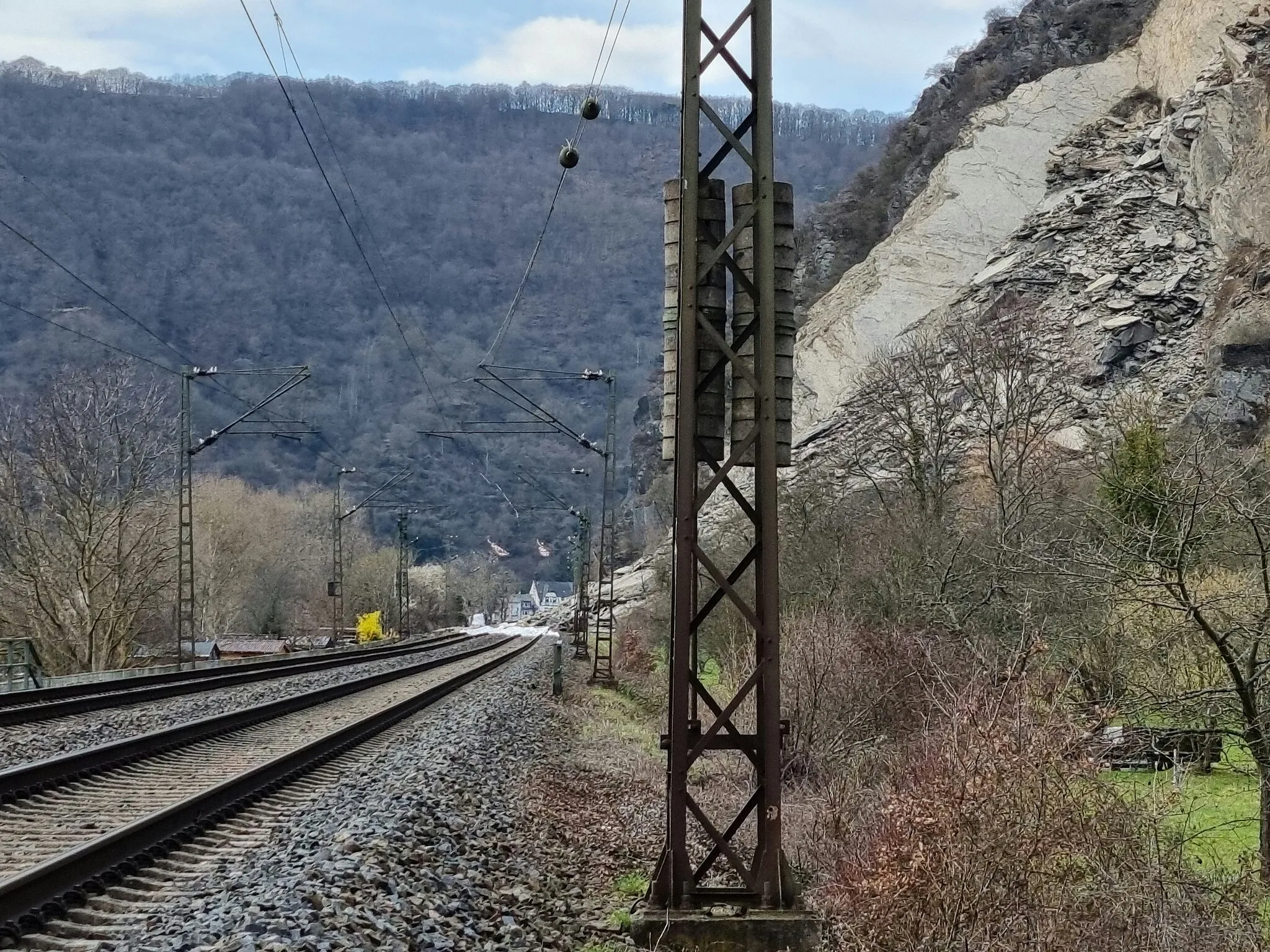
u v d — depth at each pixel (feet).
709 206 33.55
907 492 128.77
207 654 224.74
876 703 64.69
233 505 261.44
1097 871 30.86
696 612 34.60
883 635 71.97
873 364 200.03
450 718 86.02
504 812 50.31
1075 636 53.21
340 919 27.37
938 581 85.56
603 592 330.54
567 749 79.61
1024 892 29.76
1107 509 51.67
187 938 25.52
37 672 99.50
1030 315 200.54
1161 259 240.94
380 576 352.49
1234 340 181.06
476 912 33.14
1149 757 44.50
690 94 32.63
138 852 35.70
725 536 147.74
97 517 161.58
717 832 32.60
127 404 171.53
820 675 66.03
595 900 38.09
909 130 424.87
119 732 67.87
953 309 268.62
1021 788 30.50
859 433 193.77
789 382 33.01
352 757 65.21
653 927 31.22
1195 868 42.09
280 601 294.87
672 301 34.40
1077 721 37.09
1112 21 380.37
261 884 31.27
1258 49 260.21
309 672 141.28
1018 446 120.57
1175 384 198.49
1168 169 270.26
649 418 562.66
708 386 33.58
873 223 412.77
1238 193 228.63
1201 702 44.09
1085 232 262.88
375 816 41.50
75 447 160.15
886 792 39.55
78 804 44.50
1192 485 45.14
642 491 537.24
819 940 31.27
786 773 62.75
